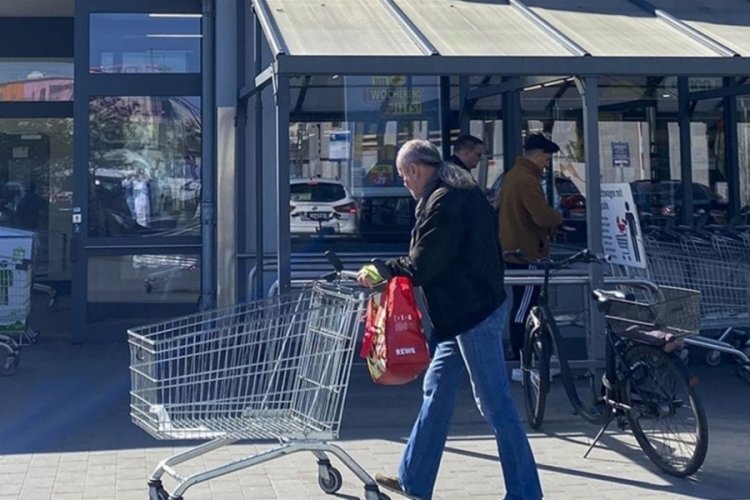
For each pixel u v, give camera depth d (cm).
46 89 1702
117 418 993
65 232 1748
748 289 1141
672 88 1408
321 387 696
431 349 743
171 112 1355
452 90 1355
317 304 720
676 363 795
